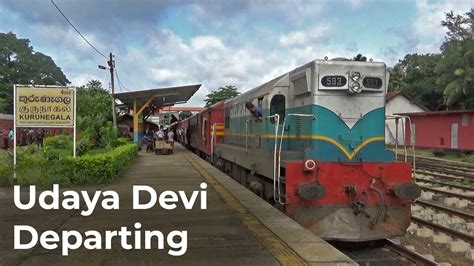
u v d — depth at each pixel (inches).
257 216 344.8
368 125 352.5
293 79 380.8
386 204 330.3
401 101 1902.1
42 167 539.8
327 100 348.8
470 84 1615.4
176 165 812.6
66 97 571.8
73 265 229.9
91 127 876.6
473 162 1108.5
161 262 235.0
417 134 1583.4
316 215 327.0
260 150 446.3
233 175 662.5
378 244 348.2
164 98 1318.9
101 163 544.7
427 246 366.6
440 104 2110.0
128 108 1425.9
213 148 868.6
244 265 229.5
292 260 236.8
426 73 2186.3
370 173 331.9
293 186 328.2
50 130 1413.6
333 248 258.7
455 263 324.5
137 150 1073.5
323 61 349.4
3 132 1362.0
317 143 345.7
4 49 3181.6
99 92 1164.5
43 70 3356.3
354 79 345.4
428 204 508.7
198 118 1167.6
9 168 542.0
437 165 1013.2
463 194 604.1
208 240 276.2
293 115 354.9
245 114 549.3
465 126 1326.3
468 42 1660.9
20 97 561.0
